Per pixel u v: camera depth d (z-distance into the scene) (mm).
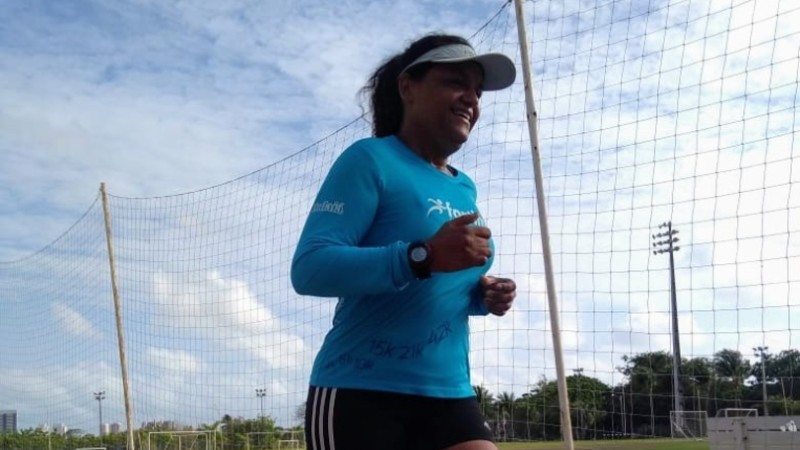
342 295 1910
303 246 1909
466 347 2250
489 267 2307
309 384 2143
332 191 1998
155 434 12914
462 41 2260
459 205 2229
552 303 4410
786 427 6000
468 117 2258
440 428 2096
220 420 10711
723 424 6328
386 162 2068
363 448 1979
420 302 2039
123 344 10250
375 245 2043
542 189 4504
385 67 2355
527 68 4633
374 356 2021
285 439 12695
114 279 10430
